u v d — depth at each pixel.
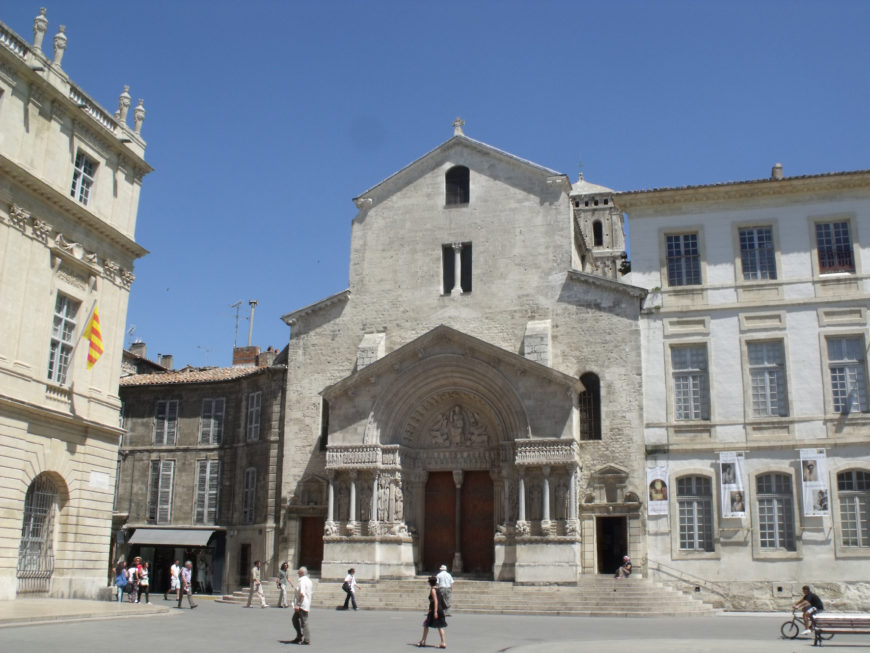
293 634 21.98
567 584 32.88
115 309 33.97
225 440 47.75
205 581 46.19
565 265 38.34
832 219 36.06
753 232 36.97
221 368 53.03
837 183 35.91
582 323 37.38
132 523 48.31
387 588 33.94
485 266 39.50
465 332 38.53
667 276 37.12
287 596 33.09
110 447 33.19
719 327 36.00
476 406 37.44
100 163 33.47
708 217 37.34
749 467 34.28
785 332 35.31
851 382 34.34
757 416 34.88
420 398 37.34
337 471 36.59
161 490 48.31
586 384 36.97
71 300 31.77
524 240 39.28
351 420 37.00
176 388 49.72
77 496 31.17
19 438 28.38
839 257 35.81
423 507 37.88
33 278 29.41
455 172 41.59
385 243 41.22
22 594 28.61
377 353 38.88
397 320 39.97
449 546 37.34
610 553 35.12
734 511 33.84
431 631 23.23
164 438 49.28
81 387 31.62
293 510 38.72
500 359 35.81
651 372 36.19
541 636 22.41
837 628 20.50
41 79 29.75
